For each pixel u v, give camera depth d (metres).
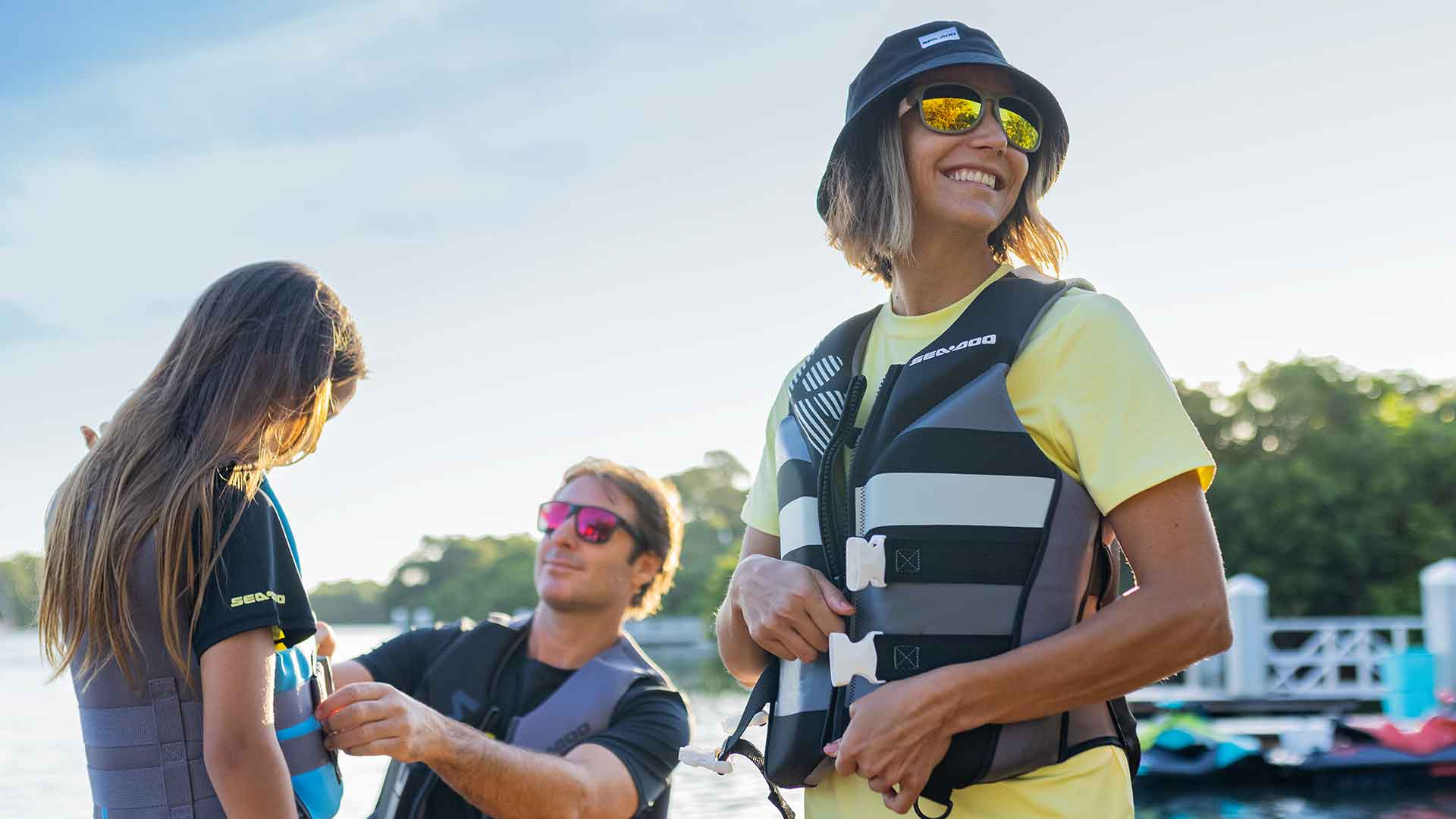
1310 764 9.92
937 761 1.65
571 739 3.19
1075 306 1.82
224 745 1.85
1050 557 1.72
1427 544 27.00
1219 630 1.64
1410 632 24.80
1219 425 33.44
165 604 1.88
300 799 2.04
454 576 114.44
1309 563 27.30
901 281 2.11
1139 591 1.66
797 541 1.98
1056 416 1.77
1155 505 1.68
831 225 2.24
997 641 1.70
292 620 1.98
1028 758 1.70
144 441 1.97
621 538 3.40
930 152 2.00
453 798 3.08
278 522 2.03
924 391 1.84
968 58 2.00
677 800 8.66
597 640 3.39
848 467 1.98
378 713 2.28
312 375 2.09
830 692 1.83
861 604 1.79
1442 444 28.59
